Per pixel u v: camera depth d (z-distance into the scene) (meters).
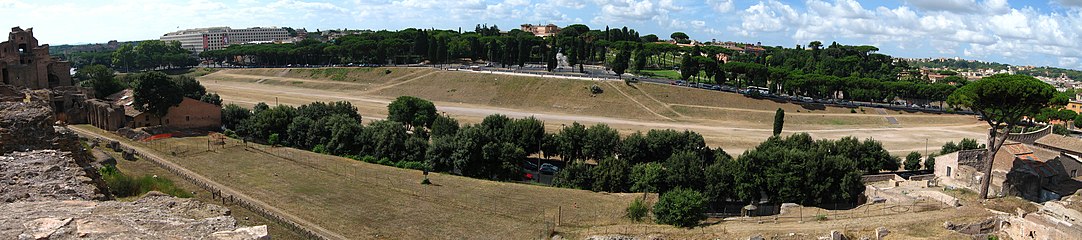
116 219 20.62
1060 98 66.38
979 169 80.44
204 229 20.30
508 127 103.12
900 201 67.06
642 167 81.94
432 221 61.31
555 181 84.75
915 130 152.00
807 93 197.75
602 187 80.56
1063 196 72.31
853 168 76.38
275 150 96.88
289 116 111.25
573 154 100.81
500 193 74.69
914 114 172.00
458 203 68.81
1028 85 66.12
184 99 109.94
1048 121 161.88
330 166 86.56
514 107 177.62
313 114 115.12
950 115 171.75
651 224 60.94
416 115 130.25
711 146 126.12
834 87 184.75
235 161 85.50
